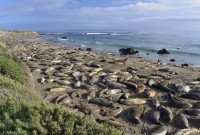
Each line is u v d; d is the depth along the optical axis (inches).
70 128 244.1
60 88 624.4
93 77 730.8
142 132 426.9
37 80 704.4
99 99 547.5
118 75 755.4
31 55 1191.6
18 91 415.5
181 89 624.1
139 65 993.5
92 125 256.4
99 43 2208.4
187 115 485.1
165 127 432.8
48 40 2551.7
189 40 2351.1
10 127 248.1
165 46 1870.1
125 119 470.9
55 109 267.0
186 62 1192.2
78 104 532.1
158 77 746.2
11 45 1657.2
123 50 1455.5
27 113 266.4
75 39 2819.9
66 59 1099.9
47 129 244.1
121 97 567.8
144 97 582.9
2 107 281.9
